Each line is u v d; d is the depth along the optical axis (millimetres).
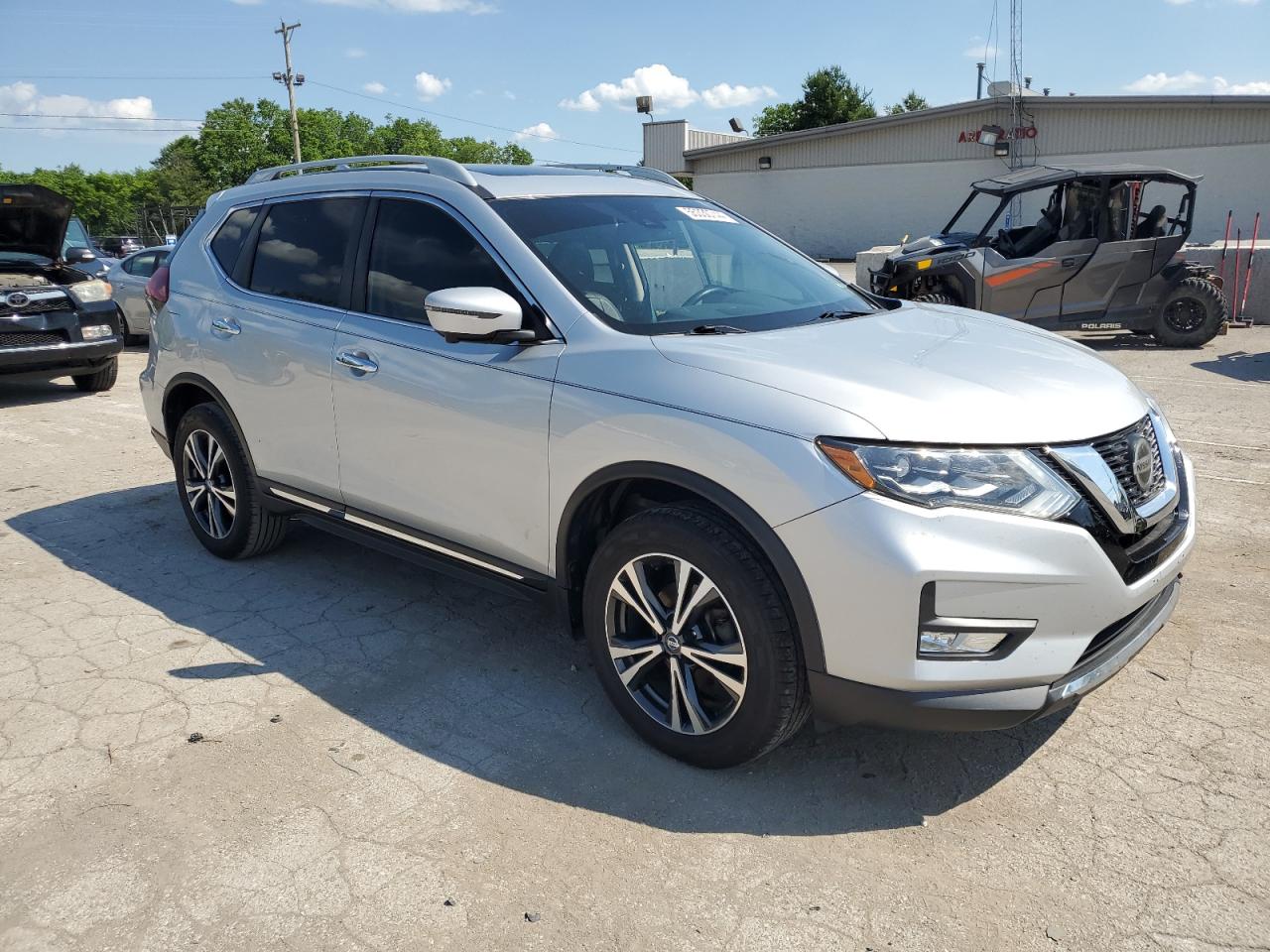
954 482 2473
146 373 4906
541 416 3090
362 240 3850
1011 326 3676
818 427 2557
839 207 32250
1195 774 2871
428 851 2584
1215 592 4141
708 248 3795
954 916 2328
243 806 2781
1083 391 2871
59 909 2387
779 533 2566
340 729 3197
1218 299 11062
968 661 2500
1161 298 11242
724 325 3227
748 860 2543
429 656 3723
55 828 2693
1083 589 2541
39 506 5750
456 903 2391
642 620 3064
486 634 3928
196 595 4340
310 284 4043
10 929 2322
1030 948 2225
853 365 2822
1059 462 2574
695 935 2281
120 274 13516
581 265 3359
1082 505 2576
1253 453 6340
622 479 2936
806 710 2762
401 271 3684
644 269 3475
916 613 2447
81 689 3473
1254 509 5207
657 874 2494
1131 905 2350
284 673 3586
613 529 3244
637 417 2844
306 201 4188
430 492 3521
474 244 3471
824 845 2600
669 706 3018
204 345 4426
